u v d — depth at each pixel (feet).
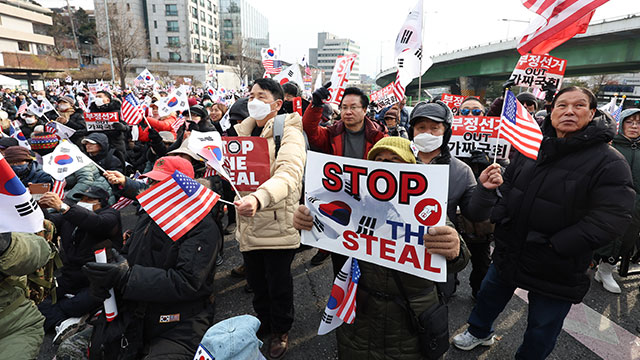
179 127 19.93
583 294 6.98
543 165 7.22
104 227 9.86
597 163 6.61
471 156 13.14
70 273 10.30
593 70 95.86
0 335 6.06
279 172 6.92
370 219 5.45
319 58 398.01
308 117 10.29
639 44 71.00
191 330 6.63
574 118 6.85
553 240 6.81
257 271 9.20
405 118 22.74
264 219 8.22
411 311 5.67
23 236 5.97
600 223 6.36
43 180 13.94
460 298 11.84
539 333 7.27
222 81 220.23
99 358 6.40
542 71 13.20
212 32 287.69
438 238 4.93
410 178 5.05
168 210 5.77
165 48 245.45
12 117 35.68
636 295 12.12
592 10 9.06
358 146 10.45
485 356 9.18
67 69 148.46
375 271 5.80
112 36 155.94
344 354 6.27
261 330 9.68
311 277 13.33
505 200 7.84
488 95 184.34
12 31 155.94
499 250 7.89
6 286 6.06
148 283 6.18
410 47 15.23
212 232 6.85
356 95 9.94
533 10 10.17
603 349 9.50
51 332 9.96
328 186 5.69
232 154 7.91
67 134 19.03
